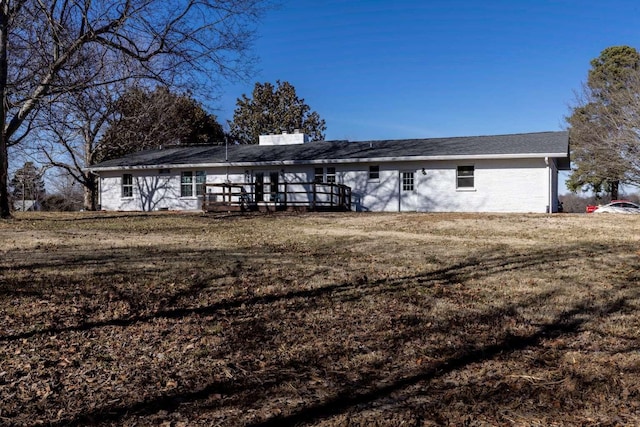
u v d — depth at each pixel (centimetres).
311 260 892
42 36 1620
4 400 339
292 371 391
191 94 1705
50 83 1552
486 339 460
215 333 482
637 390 344
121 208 2748
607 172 3481
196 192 2589
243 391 355
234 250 1013
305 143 2788
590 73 3872
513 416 311
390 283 698
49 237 1192
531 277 730
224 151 2756
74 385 365
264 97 5000
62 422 310
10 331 478
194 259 884
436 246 1067
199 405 333
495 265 832
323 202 2244
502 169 2091
